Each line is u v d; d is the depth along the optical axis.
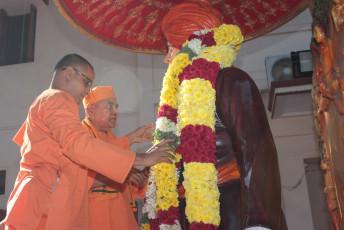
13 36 8.62
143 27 2.77
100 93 3.44
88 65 2.60
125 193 3.11
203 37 2.02
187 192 1.71
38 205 2.11
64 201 2.13
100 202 2.87
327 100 1.71
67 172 2.20
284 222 1.69
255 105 1.67
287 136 6.51
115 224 2.91
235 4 2.63
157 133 2.06
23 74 8.23
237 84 1.73
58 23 8.41
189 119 1.77
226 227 1.66
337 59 1.54
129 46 2.85
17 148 7.80
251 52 7.07
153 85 7.45
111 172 2.07
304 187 6.31
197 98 1.78
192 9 2.14
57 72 2.55
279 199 1.53
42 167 2.21
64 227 2.09
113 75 7.73
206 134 1.73
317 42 1.79
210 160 1.71
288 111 6.27
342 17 1.46
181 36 2.14
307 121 6.49
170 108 2.07
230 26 2.07
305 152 6.42
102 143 2.11
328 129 1.73
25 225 2.06
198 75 1.84
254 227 1.45
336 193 1.71
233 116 1.68
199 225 1.62
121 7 2.66
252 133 1.61
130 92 7.56
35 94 8.08
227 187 1.72
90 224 2.79
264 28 2.73
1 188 7.64
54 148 2.21
